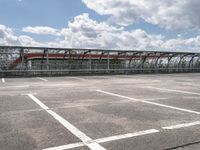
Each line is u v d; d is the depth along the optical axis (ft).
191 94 33.60
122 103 26.55
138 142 14.01
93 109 23.27
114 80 59.41
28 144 13.84
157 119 19.31
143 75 83.51
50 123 18.21
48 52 77.20
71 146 13.48
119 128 16.83
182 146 13.38
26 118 19.69
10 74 72.02
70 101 27.78
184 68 107.55
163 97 30.86
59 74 79.05
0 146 13.57
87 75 81.41
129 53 90.22
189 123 18.08
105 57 87.66
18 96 31.48
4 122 18.52
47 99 29.12
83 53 83.10
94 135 15.34
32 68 75.41
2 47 69.15
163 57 100.53
